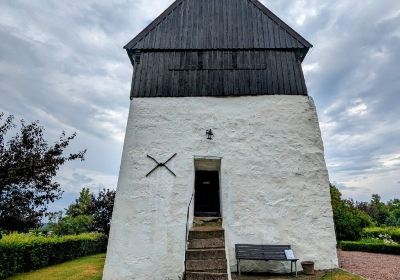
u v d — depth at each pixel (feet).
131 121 33.94
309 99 34.63
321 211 30.76
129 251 29.07
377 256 42.52
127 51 38.22
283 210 30.78
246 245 28.99
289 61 36.37
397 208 105.70
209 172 40.09
